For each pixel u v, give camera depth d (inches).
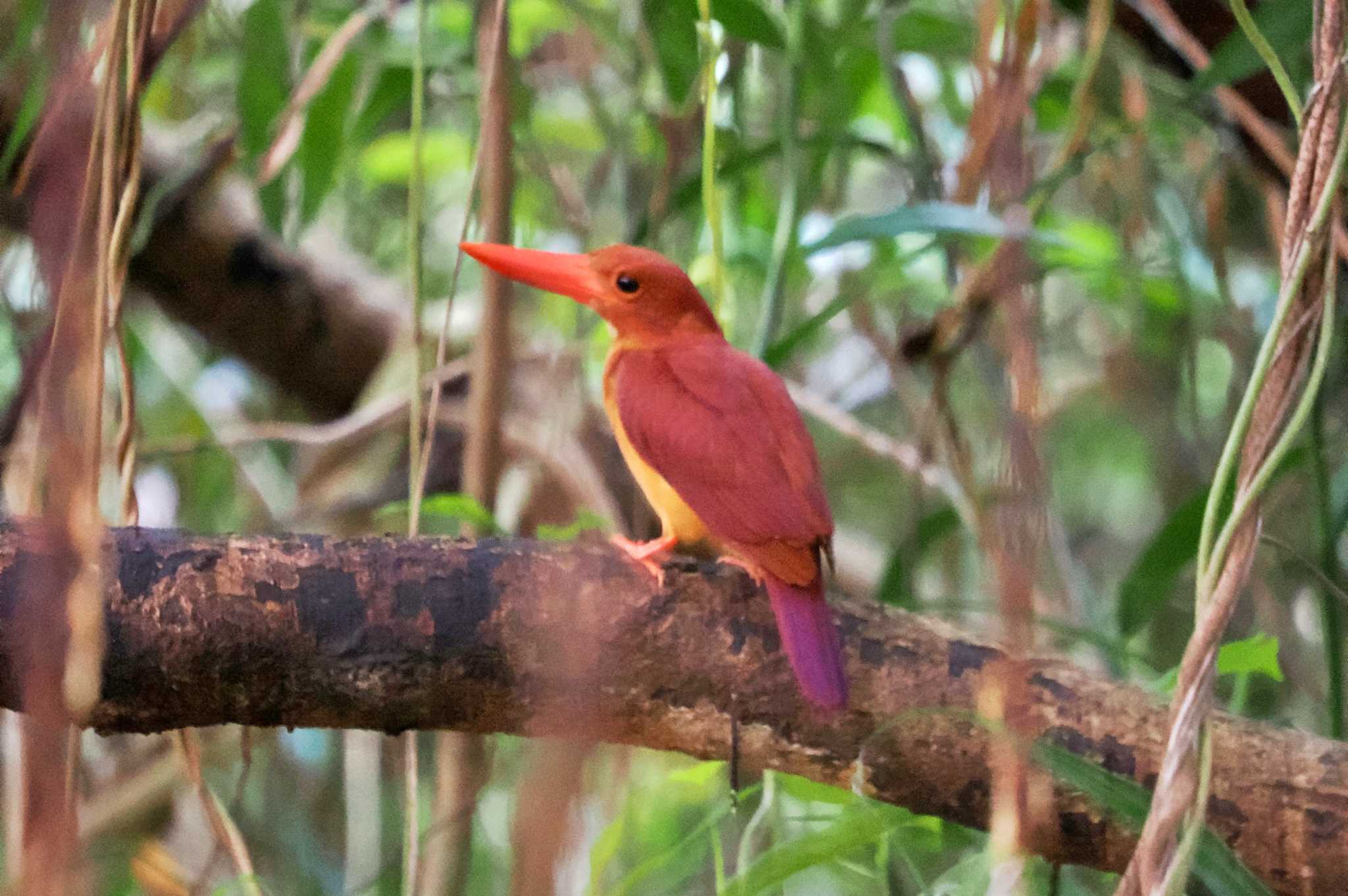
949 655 175.8
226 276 357.7
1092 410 400.5
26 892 109.8
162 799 308.3
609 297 238.7
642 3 251.0
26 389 201.3
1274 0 207.0
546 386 314.5
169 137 346.3
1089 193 313.1
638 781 269.0
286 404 390.9
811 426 373.7
